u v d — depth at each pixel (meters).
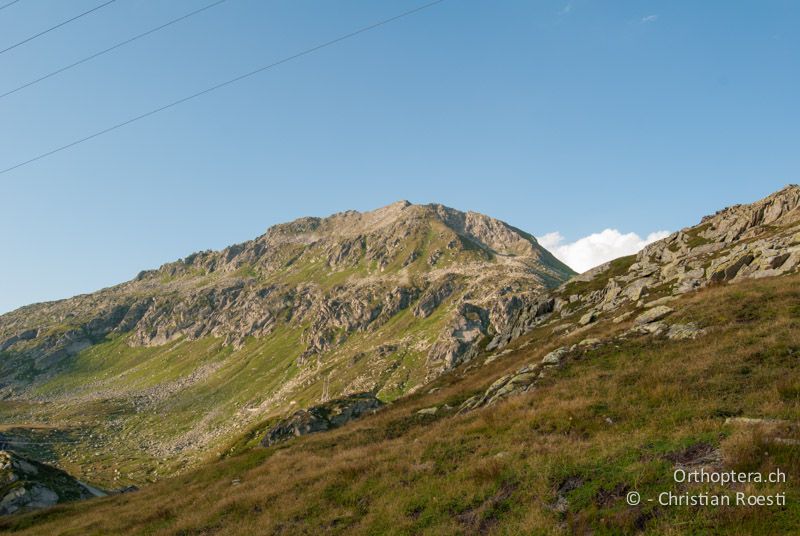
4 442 187.50
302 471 31.20
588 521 14.05
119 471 174.38
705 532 11.96
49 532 35.41
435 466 22.91
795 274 37.03
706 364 25.19
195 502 31.61
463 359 82.00
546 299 77.94
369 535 18.19
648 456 16.23
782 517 11.62
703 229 74.38
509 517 15.84
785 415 16.95
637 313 44.56
